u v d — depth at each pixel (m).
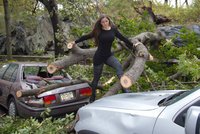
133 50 6.99
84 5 14.07
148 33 7.79
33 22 22.44
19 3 20.73
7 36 19.17
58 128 5.69
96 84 6.70
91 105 4.10
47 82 7.60
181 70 6.87
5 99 8.27
